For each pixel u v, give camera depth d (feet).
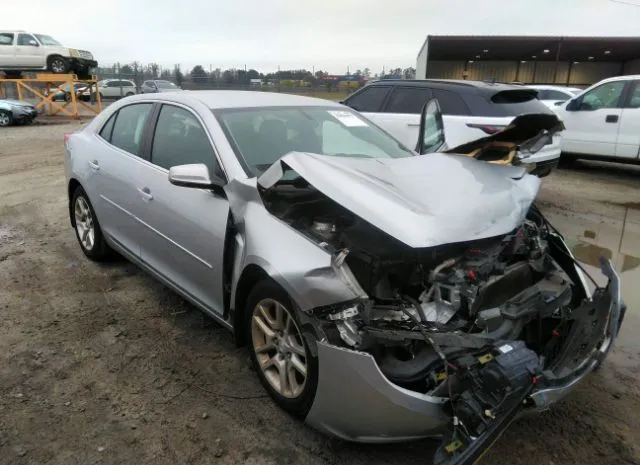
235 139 10.53
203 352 11.01
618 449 8.47
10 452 8.07
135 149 12.87
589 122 31.96
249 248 8.78
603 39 85.76
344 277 7.64
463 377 7.05
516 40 86.38
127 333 11.71
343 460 8.09
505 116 22.53
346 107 13.73
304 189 9.53
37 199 24.18
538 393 6.98
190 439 8.46
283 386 8.77
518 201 9.17
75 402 9.30
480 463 8.10
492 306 8.32
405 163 10.10
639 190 28.40
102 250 15.23
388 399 6.99
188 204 10.55
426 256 8.32
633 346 11.75
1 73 73.97
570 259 10.05
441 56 111.14
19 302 13.15
